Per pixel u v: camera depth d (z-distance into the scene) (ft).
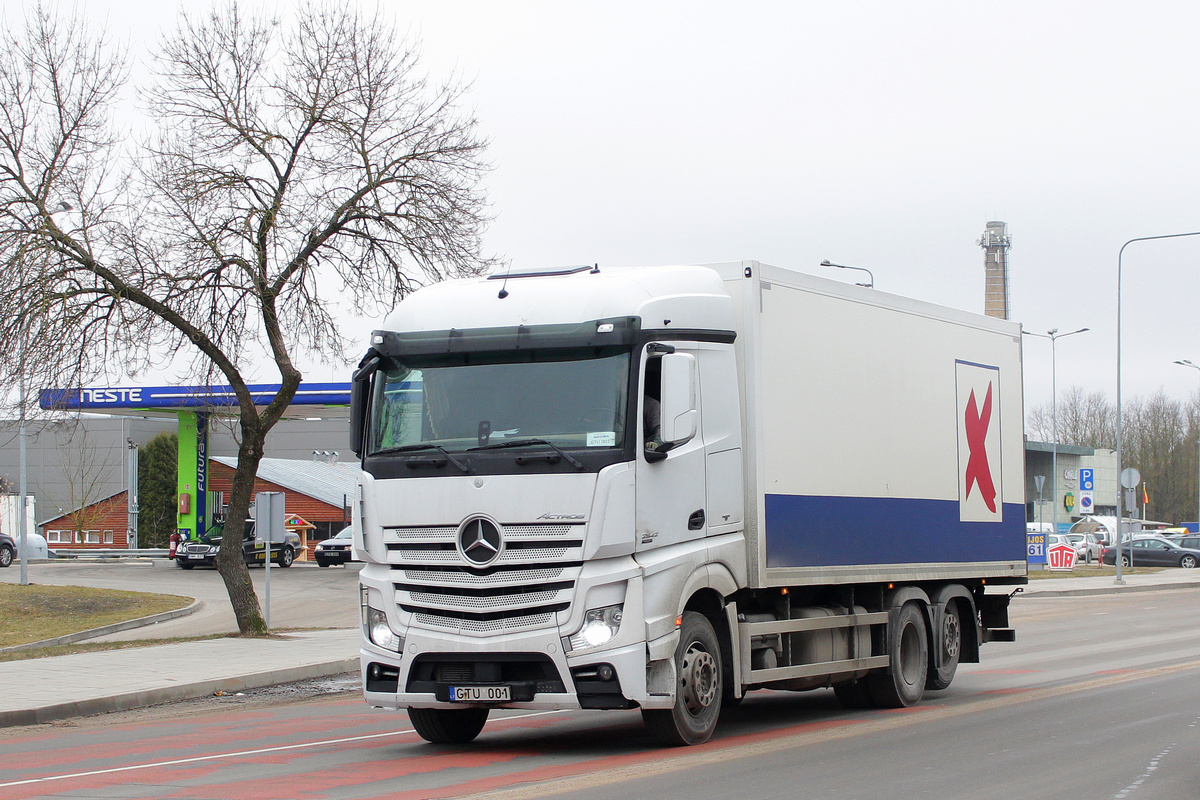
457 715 35.40
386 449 32.50
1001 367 50.98
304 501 193.36
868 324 41.98
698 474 33.40
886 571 42.06
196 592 118.83
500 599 30.71
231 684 53.11
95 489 252.83
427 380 32.68
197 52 71.51
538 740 35.96
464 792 26.53
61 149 68.95
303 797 26.20
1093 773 29.27
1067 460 251.39
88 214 68.54
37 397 67.92
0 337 65.05
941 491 45.85
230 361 73.46
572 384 31.48
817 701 46.80
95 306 67.92
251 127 71.87
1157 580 141.59
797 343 38.14
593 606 30.32
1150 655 63.16
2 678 52.95
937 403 45.96
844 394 40.34
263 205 71.10
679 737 33.04
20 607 96.22
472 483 30.99
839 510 39.58
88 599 101.86
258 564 156.15
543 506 30.50
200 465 166.30
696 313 34.04
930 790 26.89
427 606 31.40
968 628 49.06
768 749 32.99
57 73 68.74
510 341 31.94
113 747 36.27
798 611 38.99
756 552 35.53
